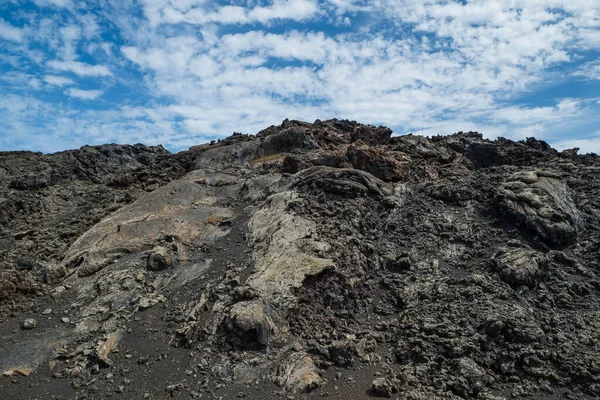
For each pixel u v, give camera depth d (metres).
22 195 21.23
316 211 15.73
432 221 15.27
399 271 13.51
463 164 21.67
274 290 11.73
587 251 13.38
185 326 11.16
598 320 10.85
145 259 14.10
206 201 18.27
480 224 14.92
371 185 17.03
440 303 11.82
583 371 9.34
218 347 10.57
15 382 9.66
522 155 21.64
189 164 25.20
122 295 12.63
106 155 28.42
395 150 22.55
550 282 12.20
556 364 9.77
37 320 11.93
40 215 19.42
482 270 12.90
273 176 19.36
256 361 10.09
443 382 9.51
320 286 12.31
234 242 14.97
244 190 18.84
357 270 13.14
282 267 12.68
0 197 20.62
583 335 10.37
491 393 9.27
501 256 12.94
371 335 11.12
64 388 9.55
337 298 12.05
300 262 12.81
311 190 17.00
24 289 13.09
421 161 20.88
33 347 10.77
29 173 23.95
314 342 10.70
